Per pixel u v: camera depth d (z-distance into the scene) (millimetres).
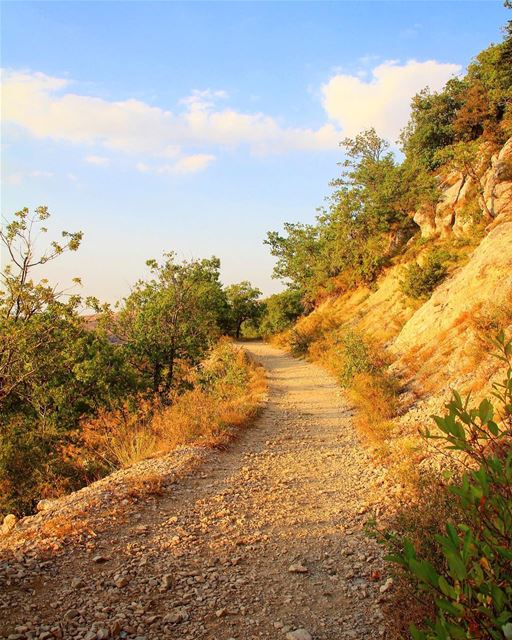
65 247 14633
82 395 15430
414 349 15648
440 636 1800
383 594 4297
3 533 5980
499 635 1711
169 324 19219
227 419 12523
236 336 56719
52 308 14617
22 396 14930
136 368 18938
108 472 10797
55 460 11508
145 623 4020
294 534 5949
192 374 20859
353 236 33969
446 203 26953
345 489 7742
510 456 2186
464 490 2117
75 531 5766
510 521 1996
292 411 15219
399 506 6145
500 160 23031
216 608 4277
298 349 32812
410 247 29656
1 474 10836
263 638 3832
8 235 14070
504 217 18281
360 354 17438
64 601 4312
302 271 43500
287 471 8953
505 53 31750
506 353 2562
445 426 2305
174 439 10867
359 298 32344
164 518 6473
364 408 13094
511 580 1958
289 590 4586
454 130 35469
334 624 3986
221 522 6359
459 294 15414
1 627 3855
